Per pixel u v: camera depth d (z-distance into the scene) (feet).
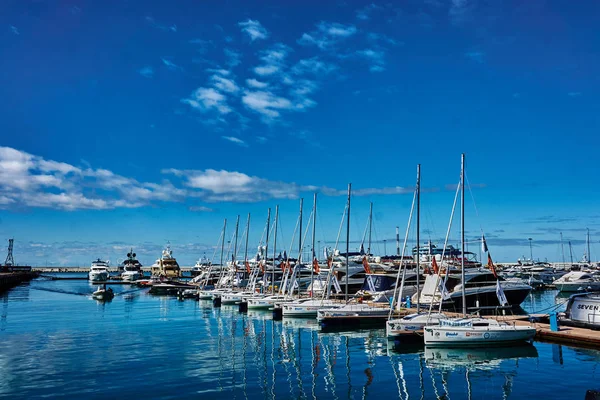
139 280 470.80
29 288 409.49
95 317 185.26
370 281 197.88
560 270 421.59
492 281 171.63
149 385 81.76
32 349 114.11
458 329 110.01
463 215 121.70
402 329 117.50
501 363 97.19
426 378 86.43
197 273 513.04
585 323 120.88
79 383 82.94
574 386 80.43
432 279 166.20
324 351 111.86
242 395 76.28
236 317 185.47
